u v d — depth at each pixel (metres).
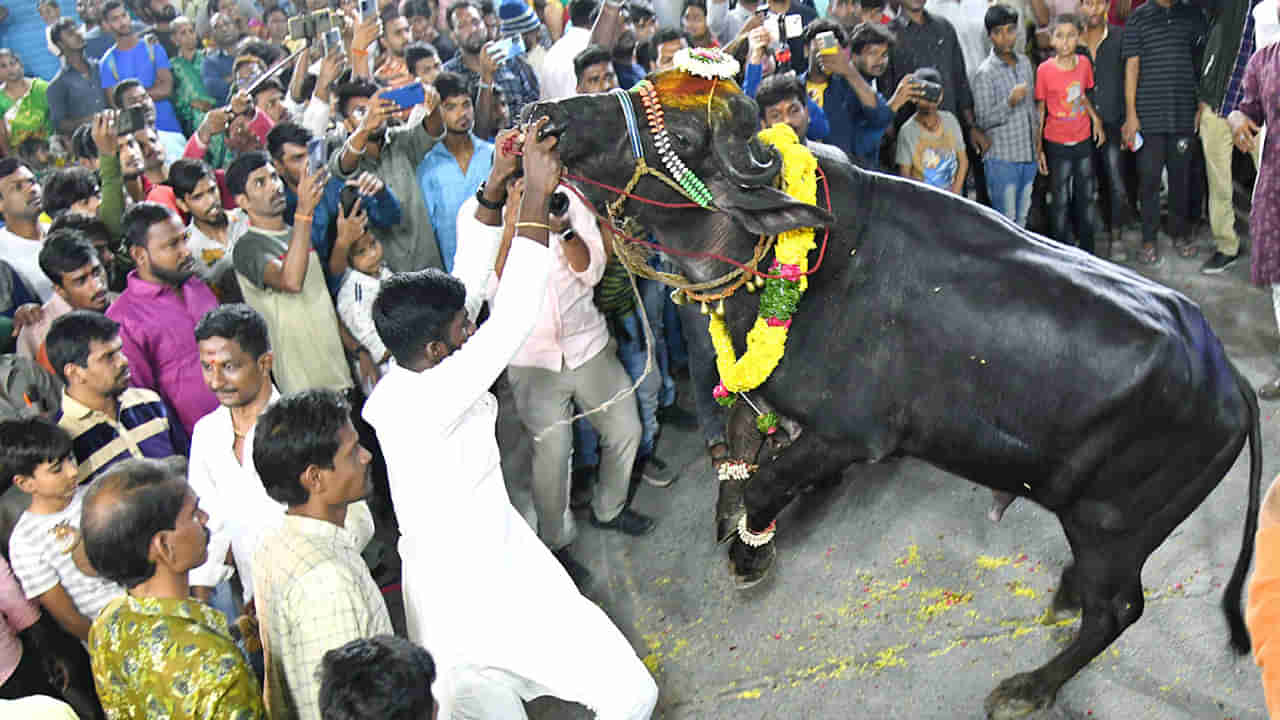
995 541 4.44
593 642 3.06
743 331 3.61
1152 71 6.48
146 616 2.35
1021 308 3.27
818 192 3.43
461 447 2.89
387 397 2.92
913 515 4.66
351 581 2.55
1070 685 3.69
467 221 3.72
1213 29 6.06
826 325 3.50
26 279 4.89
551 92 6.62
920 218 3.46
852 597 4.24
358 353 4.84
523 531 3.12
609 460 4.61
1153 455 3.27
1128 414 3.18
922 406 3.46
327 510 2.63
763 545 4.13
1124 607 3.48
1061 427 3.26
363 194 4.72
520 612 2.97
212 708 2.27
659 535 4.79
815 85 5.90
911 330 3.41
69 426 3.52
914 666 3.86
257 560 2.63
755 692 3.84
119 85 6.12
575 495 5.07
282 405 2.57
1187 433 3.26
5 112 8.02
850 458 3.70
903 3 6.79
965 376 3.36
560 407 4.34
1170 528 3.41
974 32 7.46
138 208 4.09
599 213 3.56
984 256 3.38
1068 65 6.59
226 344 3.31
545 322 4.16
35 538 3.17
